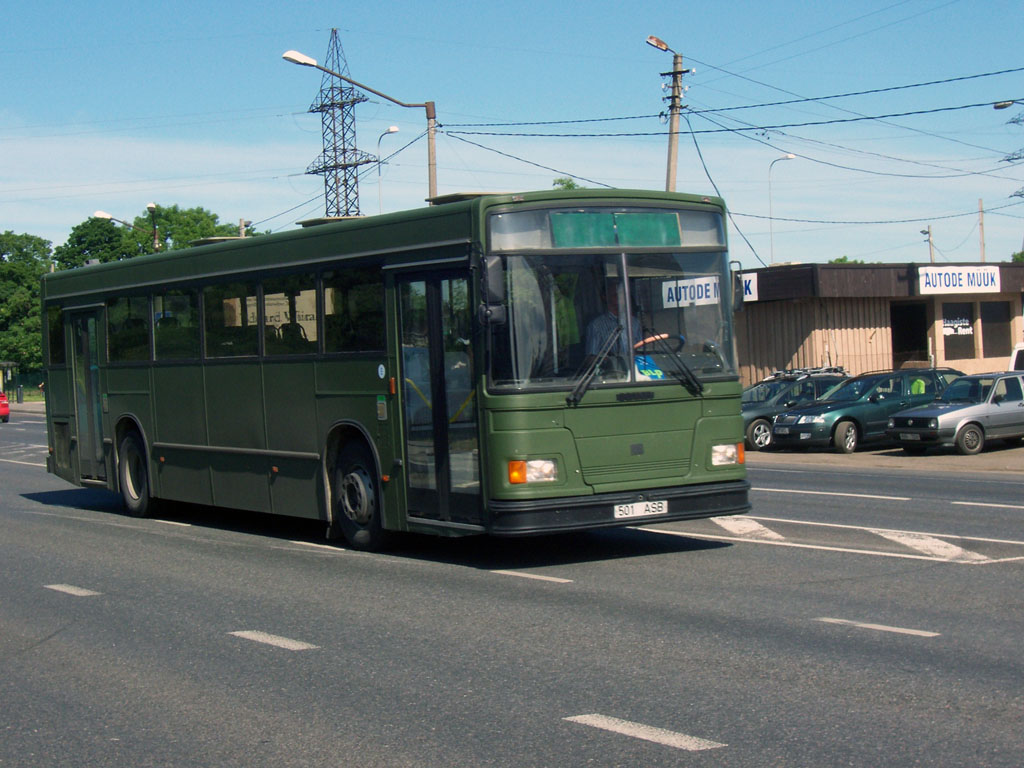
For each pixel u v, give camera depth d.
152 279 14.68
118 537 13.55
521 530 9.90
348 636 8.00
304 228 12.18
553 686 6.55
